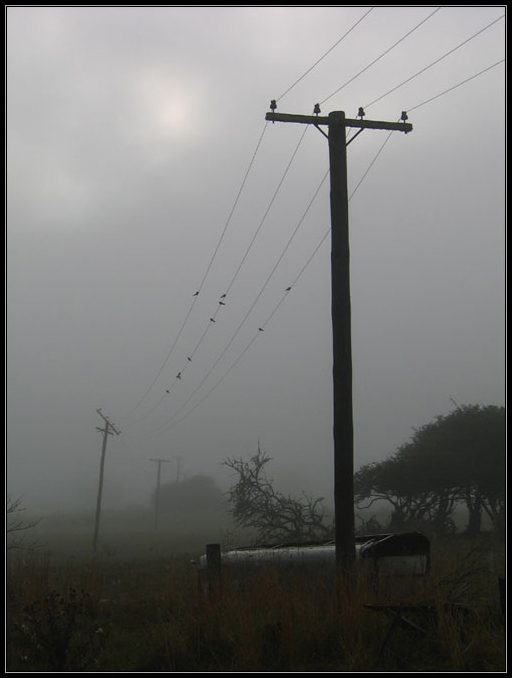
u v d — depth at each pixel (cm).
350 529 1295
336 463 1330
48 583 1518
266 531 3275
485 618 1011
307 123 1497
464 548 2475
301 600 1087
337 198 1452
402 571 1287
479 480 3416
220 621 1046
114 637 1176
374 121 1529
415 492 3666
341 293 1401
